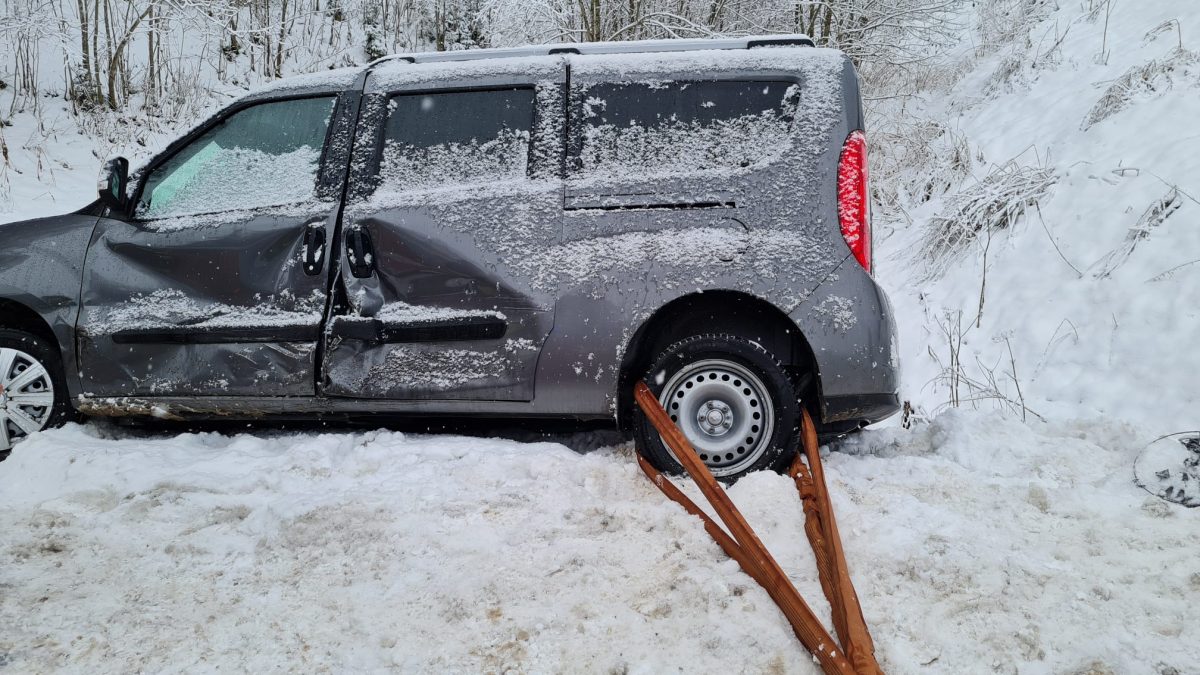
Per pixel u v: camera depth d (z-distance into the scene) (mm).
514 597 2697
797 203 3559
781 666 2350
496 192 3766
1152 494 3359
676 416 3662
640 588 2732
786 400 3588
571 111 3809
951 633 2482
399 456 3762
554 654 2408
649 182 3660
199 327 3939
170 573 2900
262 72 15719
